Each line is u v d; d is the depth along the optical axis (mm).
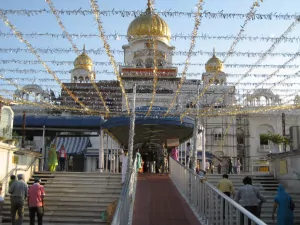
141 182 16094
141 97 32000
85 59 21188
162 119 18688
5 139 15914
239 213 6777
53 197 15359
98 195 15531
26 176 17016
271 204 13914
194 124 18797
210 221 9328
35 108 29438
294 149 16844
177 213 11023
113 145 31734
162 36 10789
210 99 25656
